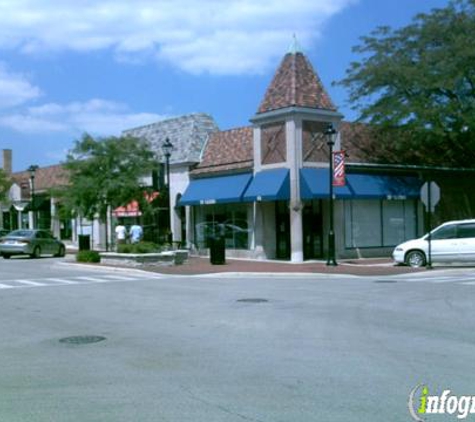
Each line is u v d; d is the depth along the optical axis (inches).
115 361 361.1
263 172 1225.4
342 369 333.1
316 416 255.3
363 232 1255.5
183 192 1432.1
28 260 1352.1
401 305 579.5
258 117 1229.1
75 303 623.8
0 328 481.7
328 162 1210.6
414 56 1309.1
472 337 421.4
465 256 1003.3
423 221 1341.0
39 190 2054.6
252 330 452.8
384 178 1274.6
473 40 1228.5
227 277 919.7
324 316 515.5
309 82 1218.0
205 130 1486.2
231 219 1327.5
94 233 1765.5
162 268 1045.8
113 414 262.2
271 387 299.7
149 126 1621.6
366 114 1310.3
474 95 1262.3
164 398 284.0
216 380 314.2
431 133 1254.9
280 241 1268.5
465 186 1417.3
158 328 468.1
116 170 1327.5
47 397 289.7
